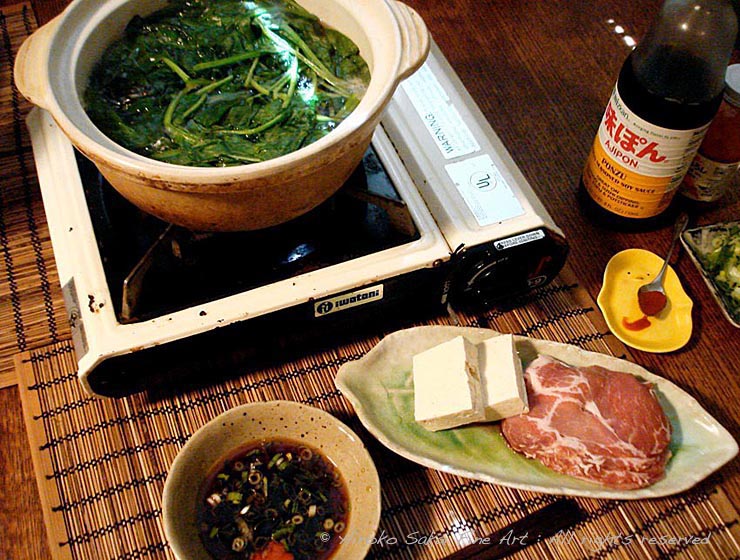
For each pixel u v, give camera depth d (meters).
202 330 0.50
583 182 0.65
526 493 0.53
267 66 0.53
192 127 0.50
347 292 0.52
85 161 0.57
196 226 0.49
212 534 0.48
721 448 0.51
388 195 0.55
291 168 0.43
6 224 0.63
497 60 0.75
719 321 0.60
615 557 0.51
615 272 0.61
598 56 0.76
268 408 0.50
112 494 0.52
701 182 0.62
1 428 0.55
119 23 0.52
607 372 0.53
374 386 0.54
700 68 0.52
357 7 0.51
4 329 0.58
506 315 0.60
